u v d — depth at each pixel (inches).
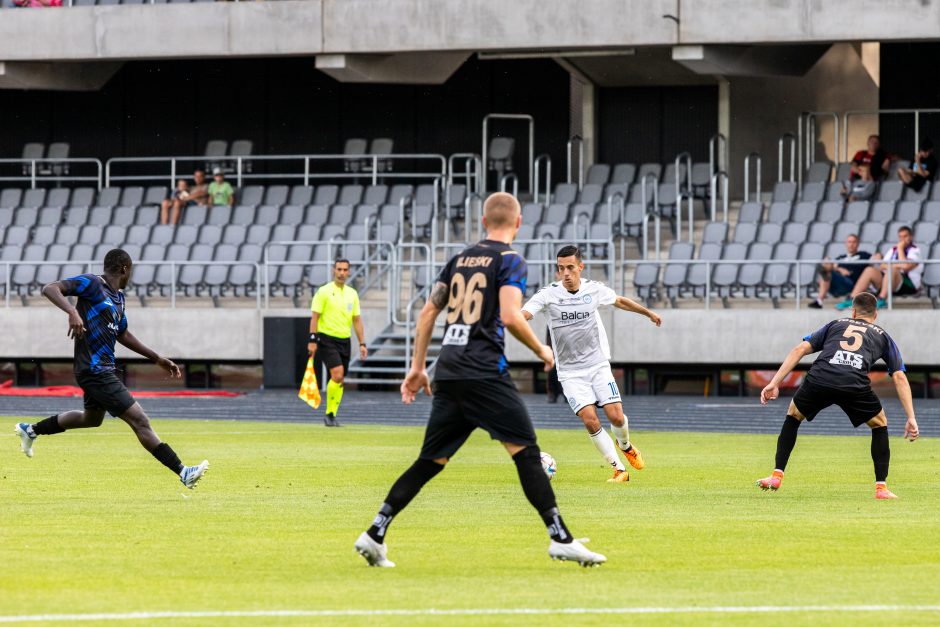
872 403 1441.9
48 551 1079.0
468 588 928.3
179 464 1434.5
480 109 4766.2
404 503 999.6
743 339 3440.0
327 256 3909.9
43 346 3863.2
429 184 4712.1
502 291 967.6
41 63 4333.2
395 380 3513.8
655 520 1272.1
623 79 4512.8
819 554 1078.4
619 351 3535.9
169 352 3789.4
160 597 890.7
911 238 3388.3
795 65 4099.4
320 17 4013.3
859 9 3639.3
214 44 4092.0
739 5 3718.0
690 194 3848.4
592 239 3843.5
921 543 1134.4
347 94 4867.1
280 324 3624.5
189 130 4965.6
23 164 4980.3
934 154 4338.1
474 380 968.9
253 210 4261.8
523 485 980.6
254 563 1026.7
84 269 4128.9
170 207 4367.6
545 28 3858.3
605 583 950.4
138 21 4141.2
